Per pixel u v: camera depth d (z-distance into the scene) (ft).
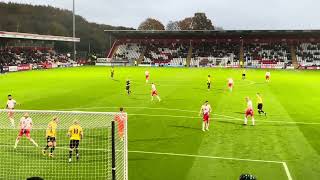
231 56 327.88
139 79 197.77
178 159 61.05
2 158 59.47
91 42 558.56
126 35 352.08
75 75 221.05
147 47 354.13
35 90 148.46
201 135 77.36
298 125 87.40
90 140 68.03
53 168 55.42
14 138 69.92
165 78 205.16
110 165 56.54
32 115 86.89
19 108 107.96
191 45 351.67
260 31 309.42
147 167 56.85
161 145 69.41
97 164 57.00
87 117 84.38
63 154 61.36
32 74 227.61
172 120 92.58
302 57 313.12
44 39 290.56
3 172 53.88
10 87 158.40
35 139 69.36
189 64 323.98
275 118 95.50
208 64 320.50
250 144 70.49
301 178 53.06
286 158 61.98
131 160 59.98
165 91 148.56
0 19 501.97
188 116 97.71
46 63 297.53
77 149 59.62
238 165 58.29
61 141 67.92
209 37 346.95
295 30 301.22
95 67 304.50
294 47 328.08
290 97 133.90
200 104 116.78
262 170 56.13
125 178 50.42
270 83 181.06
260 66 307.17
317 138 75.36
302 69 290.76
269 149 67.21
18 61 281.13
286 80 197.26
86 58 383.45
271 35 327.47
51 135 61.67
